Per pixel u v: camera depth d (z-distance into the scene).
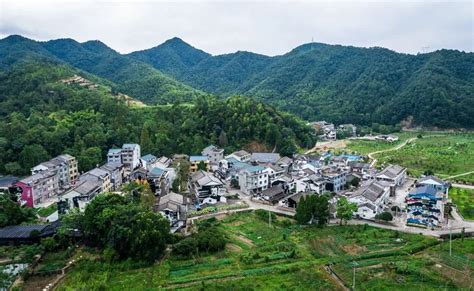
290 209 94.25
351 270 60.53
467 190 105.81
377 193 92.44
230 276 59.78
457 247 68.44
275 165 125.69
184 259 66.88
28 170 114.06
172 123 169.38
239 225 84.44
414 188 101.31
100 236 71.12
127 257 66.81
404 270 59.09
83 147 130.88
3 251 68.31
